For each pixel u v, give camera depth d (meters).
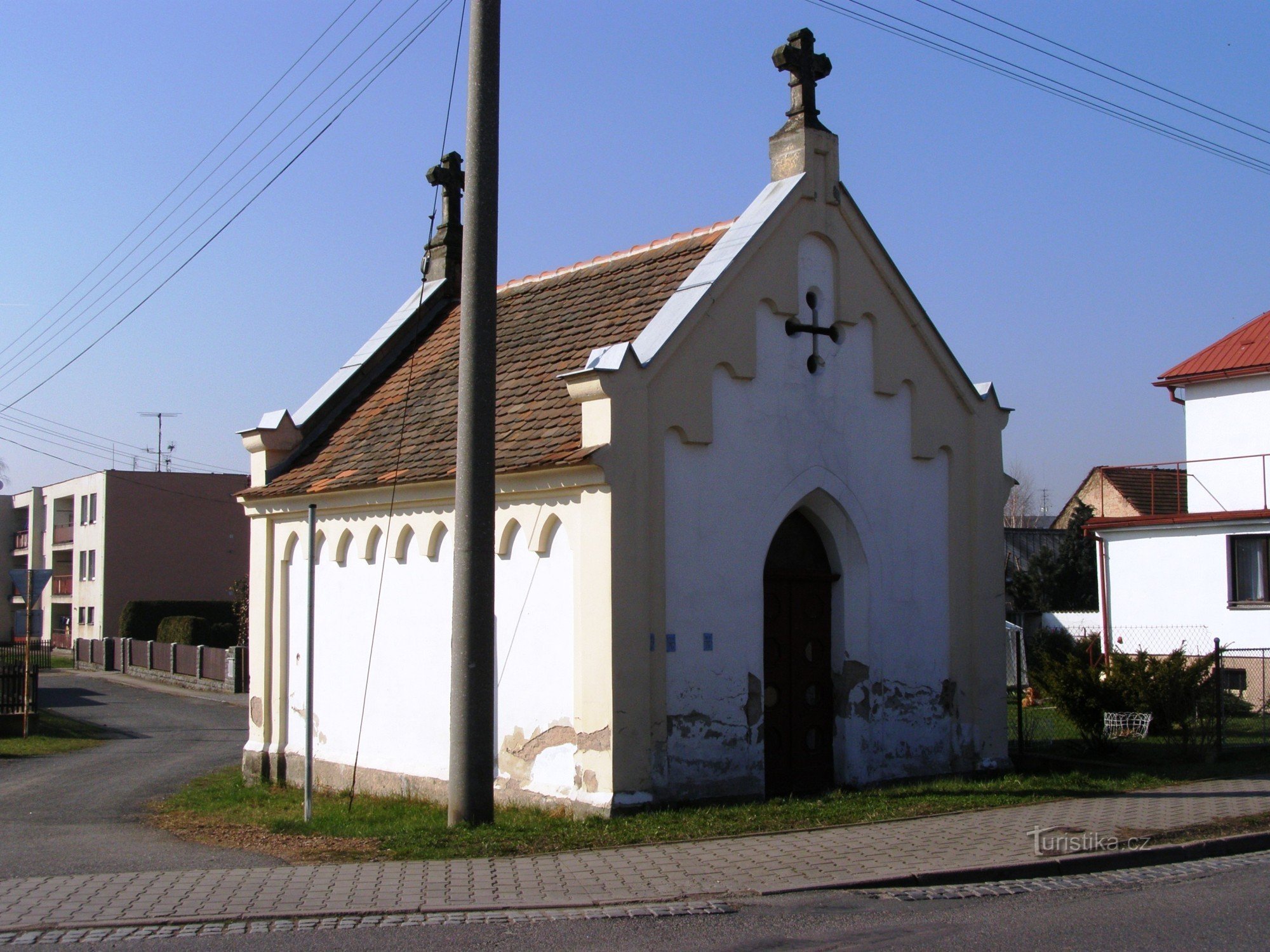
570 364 14.67
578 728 12.71
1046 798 13.75
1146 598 29.95
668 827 11.74
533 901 9.11
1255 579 28.20
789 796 14.05
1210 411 32.06
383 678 15.75
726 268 13.66
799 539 14.91
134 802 16.83
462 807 11.84
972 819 12.35
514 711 13.58
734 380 13.80
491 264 11.84
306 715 12.99
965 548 16.05
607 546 12.46
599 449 12.42
